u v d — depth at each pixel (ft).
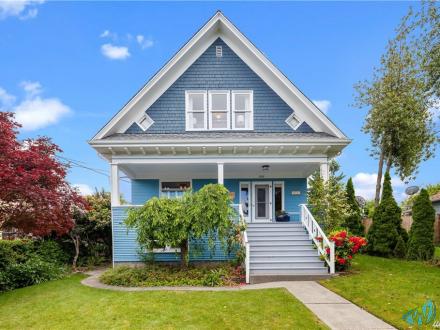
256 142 37.96
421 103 52.06
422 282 28.91
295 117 43.24
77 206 35.35
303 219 40.40
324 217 37.60
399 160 62.23
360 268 35.78
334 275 32.01
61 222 32.40
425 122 55.57
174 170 46.96
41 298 26.23
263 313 20.76
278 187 49.06
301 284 29.09
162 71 41.68
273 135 40.47
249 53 43.68
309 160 40.06
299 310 21.29
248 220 48.29
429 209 42.91
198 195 33.30
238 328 18.48
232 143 37.86
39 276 33.32
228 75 43.70
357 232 52.44
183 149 38.68
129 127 41.83
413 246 42.70
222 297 24.47
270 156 39.99
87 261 44.11
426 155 58.34
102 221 43.73
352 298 24.12
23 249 38.22
